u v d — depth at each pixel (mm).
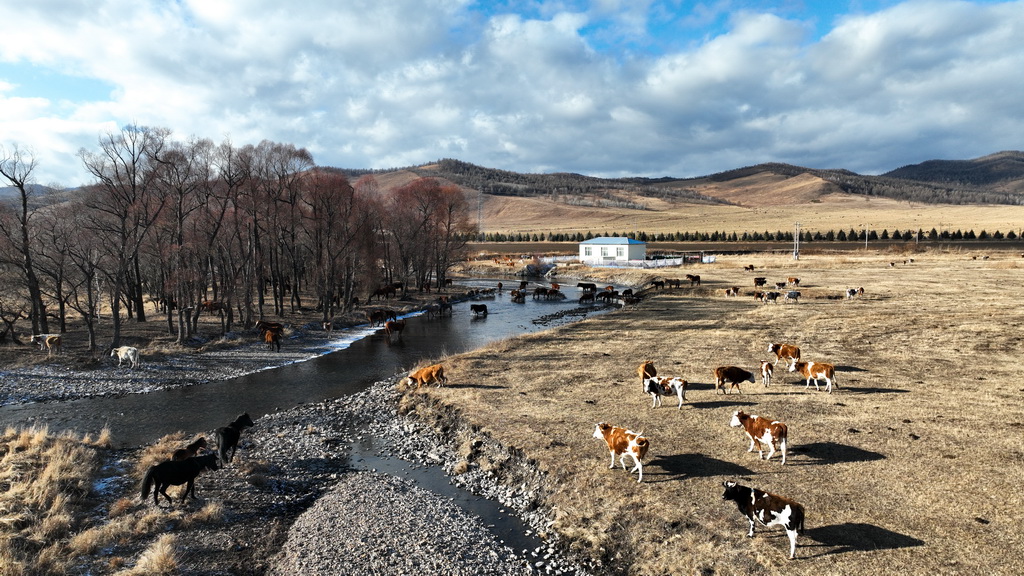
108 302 55000
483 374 24641
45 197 35094
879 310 35188
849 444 14688
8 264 33094
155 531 12445
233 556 11805
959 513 11203
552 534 12484
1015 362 22062
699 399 19312
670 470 13914
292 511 14016
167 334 36875
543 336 33812
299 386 26453
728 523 11500
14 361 29031
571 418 18047
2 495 12812
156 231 36719
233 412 22516
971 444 14250
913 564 9758
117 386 26172
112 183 32812
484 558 11727
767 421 14094
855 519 11234
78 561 11055
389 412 21938
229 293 39469
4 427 20453
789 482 12875
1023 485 12078
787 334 29719
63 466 14703
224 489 14812
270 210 45625
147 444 18641
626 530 11852
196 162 36188
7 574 9961
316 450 18250
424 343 37188
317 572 11164
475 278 91938
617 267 86312
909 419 16188
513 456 15969
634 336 32312
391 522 13164
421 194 68812
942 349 24625
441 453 17609
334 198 48562
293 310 48906
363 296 60719
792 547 10219
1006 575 9266
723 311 40125
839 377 21172
